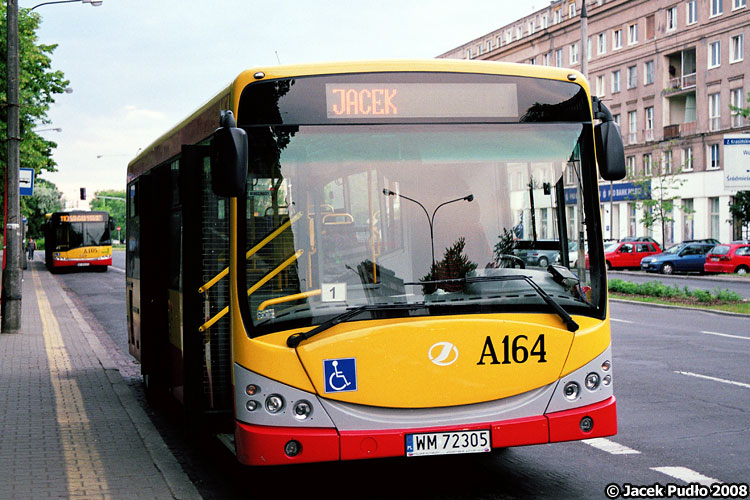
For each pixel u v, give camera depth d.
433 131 6.20
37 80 39.84
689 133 60.00
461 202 6.12
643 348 15.27
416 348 5.86
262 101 6.10
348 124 6.12
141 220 10.12
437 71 6.25
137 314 10.98
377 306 5.88
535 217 6.22
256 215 6.01
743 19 55.03
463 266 6.04
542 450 7.93
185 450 8.42
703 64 58.44
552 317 6.10
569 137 6.38
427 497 6.53
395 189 6.08
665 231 62.16
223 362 6.56
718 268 40.53
